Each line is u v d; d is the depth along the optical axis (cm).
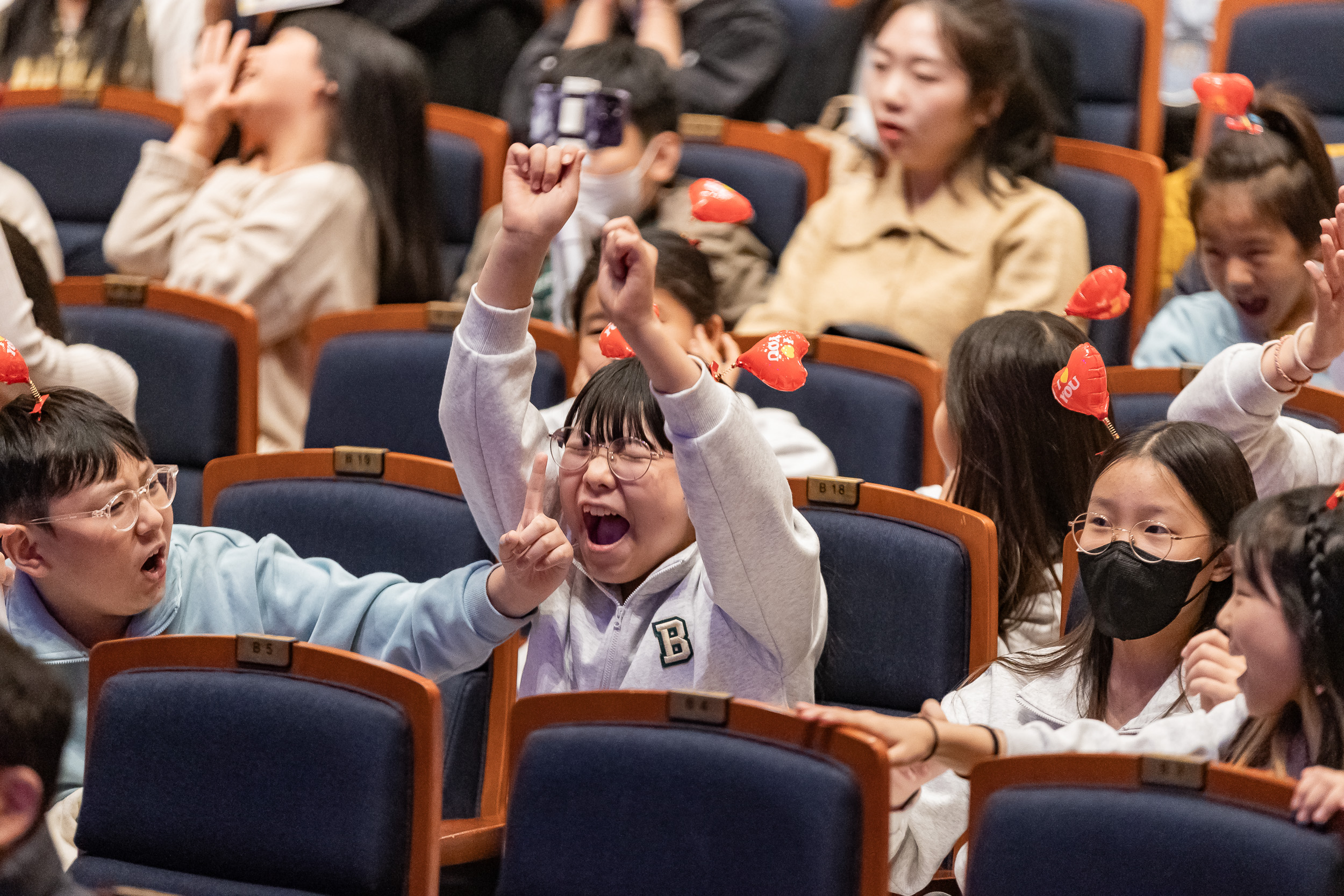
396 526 588
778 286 893
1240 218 677
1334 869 343
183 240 900
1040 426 553
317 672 441
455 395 506
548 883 414
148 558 503
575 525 514
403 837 427
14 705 300
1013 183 855
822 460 679
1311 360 516
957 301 839
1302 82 963
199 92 938
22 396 509
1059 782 379
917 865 479
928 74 834
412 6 1121
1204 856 356
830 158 946
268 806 435
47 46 1177
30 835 302
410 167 915
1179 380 647
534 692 530
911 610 528
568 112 865
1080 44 1003
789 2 1123
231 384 782
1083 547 466
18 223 923
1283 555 375
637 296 443
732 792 399
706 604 508
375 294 912
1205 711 421
